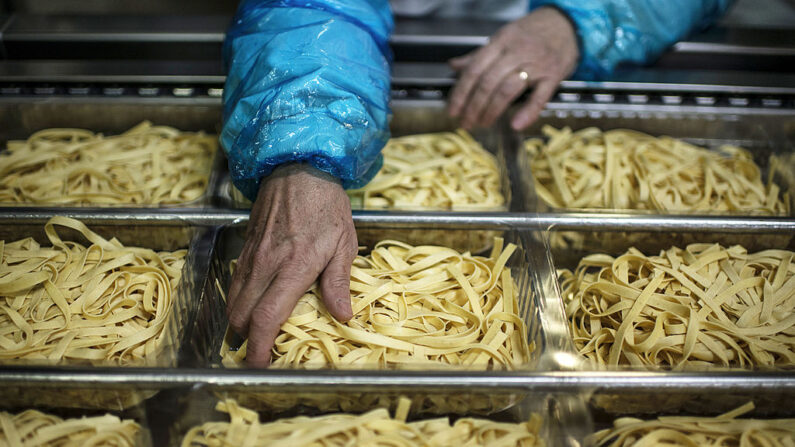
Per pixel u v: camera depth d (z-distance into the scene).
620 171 1.52
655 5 1.49
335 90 1.17
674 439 1.01
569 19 1.52
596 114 1.59
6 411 1.02
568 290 1.30
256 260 1.08
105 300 1.21
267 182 1.17
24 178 1.45
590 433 0.97
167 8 1.77
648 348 1.14
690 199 1.49
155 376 0.98
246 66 1.23
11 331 1.14
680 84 1.58
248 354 1.02
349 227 1.17
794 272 1.30
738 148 1.61
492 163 1.56
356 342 1.13
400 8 1.70
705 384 1.01
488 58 1.45
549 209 1.34
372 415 0.99
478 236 1.31
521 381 0.99
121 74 1.56
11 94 1.54
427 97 1.58
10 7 1.73
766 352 1.15
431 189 1.48
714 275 1.28
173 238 1.30
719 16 1.64
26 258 1.25
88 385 0.97
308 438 0.95
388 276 1.25
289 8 1.27
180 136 1.58
